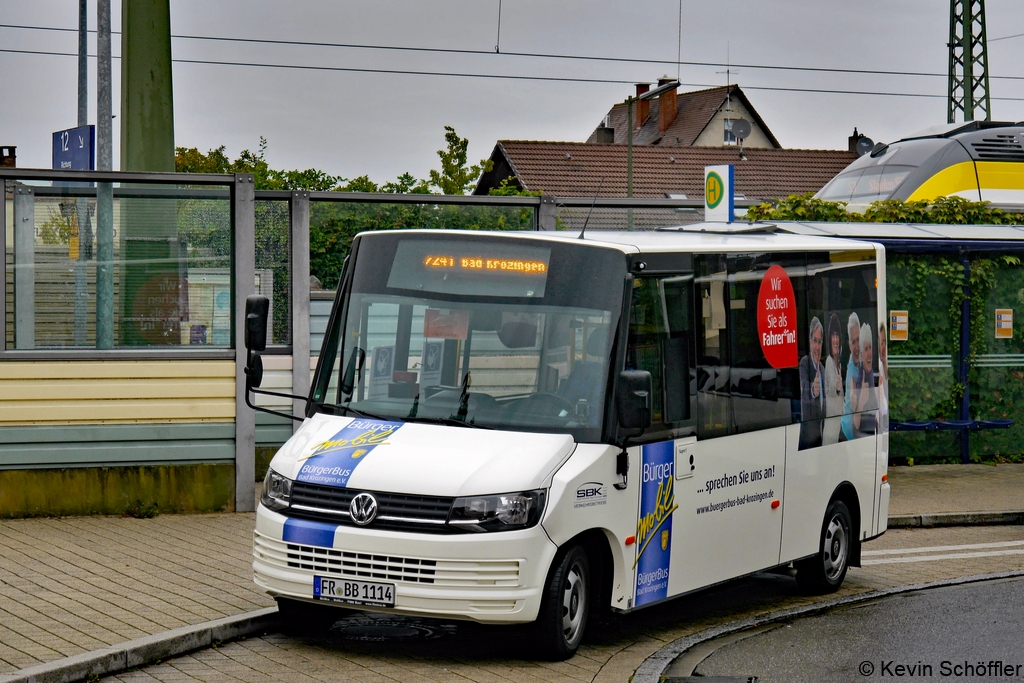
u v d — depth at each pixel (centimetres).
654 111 9600
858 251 1297
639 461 961
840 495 1271
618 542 942
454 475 874
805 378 1191
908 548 1491
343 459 908
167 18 1581
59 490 1395
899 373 2028
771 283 1145
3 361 1369
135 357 1409
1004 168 2477
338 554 879
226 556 1201
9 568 1125
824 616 1111
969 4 5309
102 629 914
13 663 813
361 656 914
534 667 898
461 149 6047
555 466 898
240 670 865
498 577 861
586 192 6394
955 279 2028
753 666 916
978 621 1080
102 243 1404
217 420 1439
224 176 1427
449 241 988
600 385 939
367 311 998
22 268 1380
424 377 969
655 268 991
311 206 1677
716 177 1831
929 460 2059
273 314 1664
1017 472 1988
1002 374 2070
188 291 1433
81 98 2761
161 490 1427
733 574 1088
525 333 953
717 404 1061
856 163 2675
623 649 978
